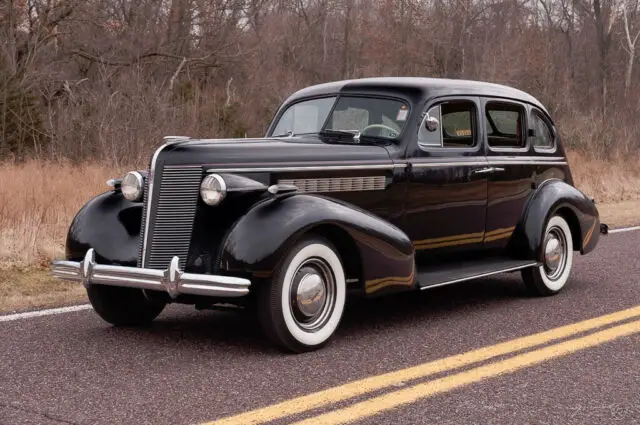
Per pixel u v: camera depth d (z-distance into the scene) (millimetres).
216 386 4371
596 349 5180
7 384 4387
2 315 6078
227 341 5410
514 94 7148
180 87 25359
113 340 5395
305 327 5145
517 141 7125
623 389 4359
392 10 39500
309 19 41812
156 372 4637
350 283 5555
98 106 19266
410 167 6035
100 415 3885
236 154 5230
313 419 3848
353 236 5250
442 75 37781
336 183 5609
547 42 34938
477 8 38656
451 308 6574
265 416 3881
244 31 32906
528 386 4406
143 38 28484
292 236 4906
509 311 6426
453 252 6520
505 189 6816
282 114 6762
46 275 7660
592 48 46656
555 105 27984
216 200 4918
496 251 6992
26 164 16531
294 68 39406
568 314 6281
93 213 5562
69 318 6031
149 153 17781
